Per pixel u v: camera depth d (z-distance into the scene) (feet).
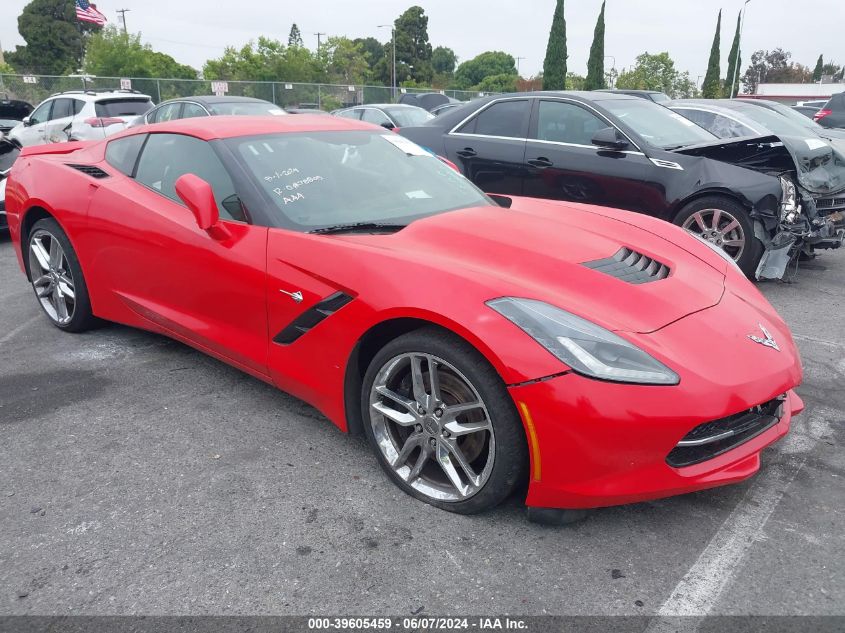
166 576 6.70
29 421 9.87
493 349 6.80
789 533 7.42
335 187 10.07
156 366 11.91
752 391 7.02
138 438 9.41
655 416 6.55
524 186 20.22
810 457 9.04
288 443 9.32
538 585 6.61
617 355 6.76
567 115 19.66
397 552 7.07
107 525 7.50
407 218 9.76
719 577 6.72
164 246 10.49
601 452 6.64
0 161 23.44
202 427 9.75
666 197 17.89
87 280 12.50
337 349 8.32
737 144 18.07
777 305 16.30
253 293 9.25
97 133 39.42
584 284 7.86
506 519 7.63
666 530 7.48
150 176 11.32
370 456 9.02
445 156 21.52
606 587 6.59
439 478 8.04
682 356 7.01
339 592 6.50
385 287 7.75
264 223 9.27
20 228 13.57
